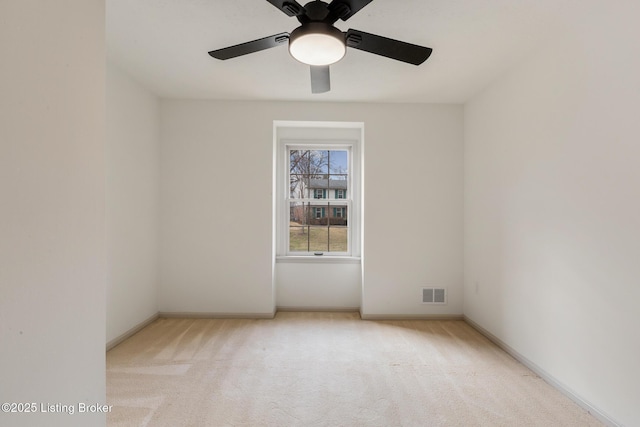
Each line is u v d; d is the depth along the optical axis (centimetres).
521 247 246
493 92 290
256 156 351
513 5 184
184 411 182
